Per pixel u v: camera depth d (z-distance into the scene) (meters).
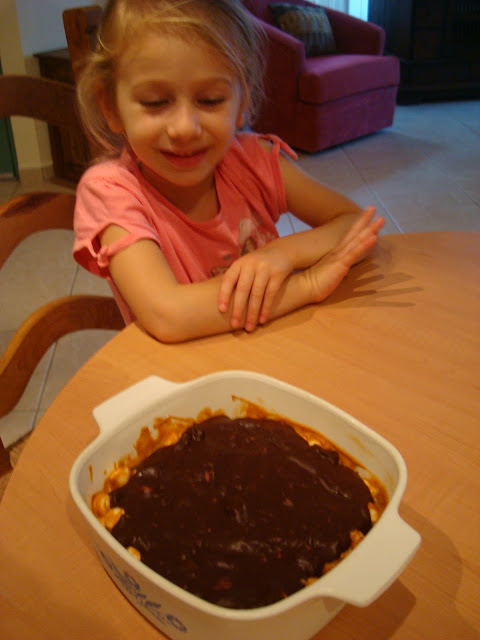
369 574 0.37
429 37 4.62
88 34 1.17
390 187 3.24
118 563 0.39
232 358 0.72
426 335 0.76
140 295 0.80
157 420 0.53
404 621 0.44
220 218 1.11
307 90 3.58
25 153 3.55
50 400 1.79
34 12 3.30
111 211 0.91
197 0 0.84
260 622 0.35
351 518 0.45
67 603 0.46
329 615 0.42
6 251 0.90
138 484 0.49
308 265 0.93
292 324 0.79
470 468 0.56
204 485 0.48
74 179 3.54
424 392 0.66
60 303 0.99
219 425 0.55
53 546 0.50
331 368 0.70
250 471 0.49
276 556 0.43
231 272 0.81
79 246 0.92
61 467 0.57
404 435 0.60
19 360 0.94
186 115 0.85
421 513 0.52
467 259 0.93
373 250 0.96
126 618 0.45
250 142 1.17
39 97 0.98
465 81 4.77
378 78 3.85
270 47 3.60
